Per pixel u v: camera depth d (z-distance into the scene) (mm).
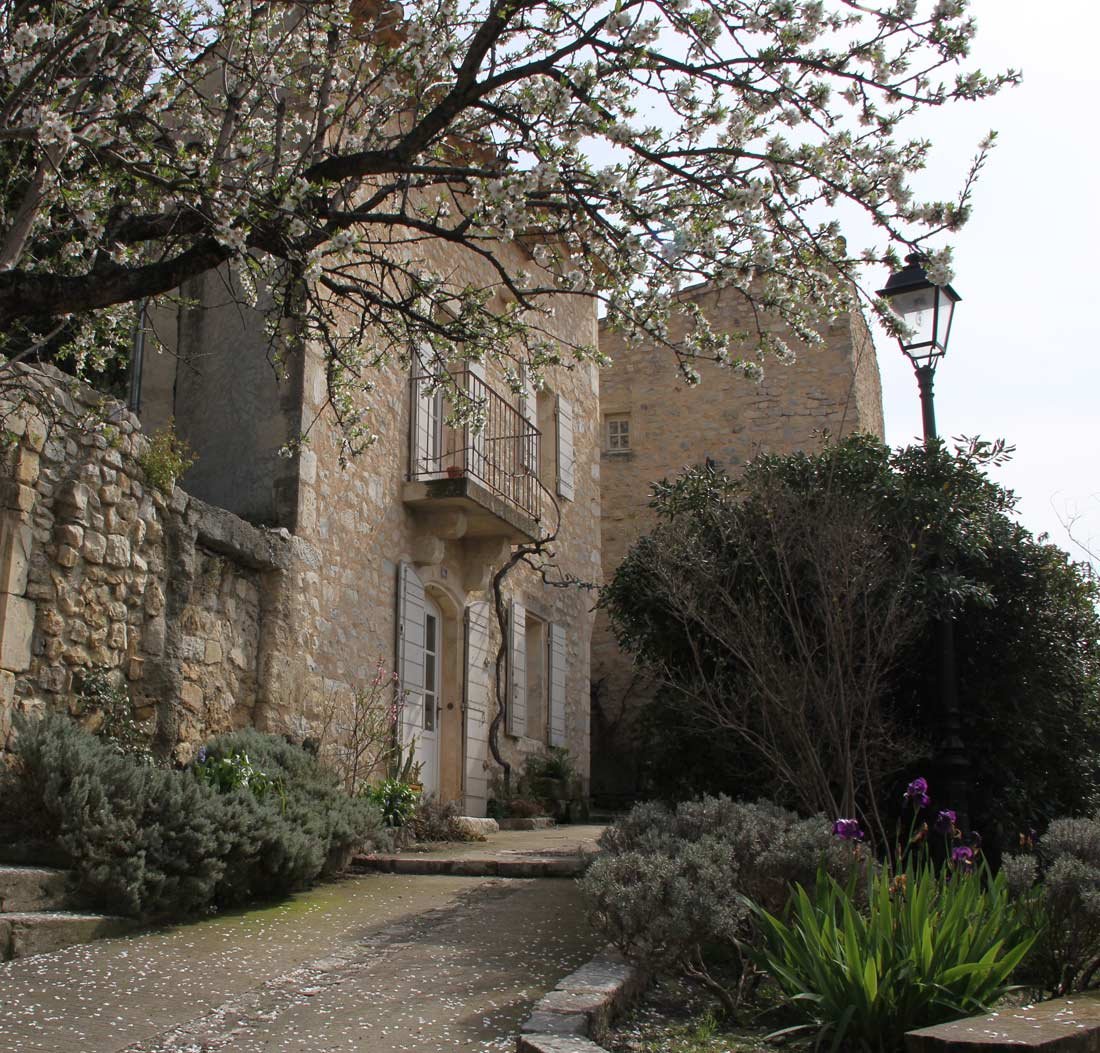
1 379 6078
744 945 4668
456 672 11570
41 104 5113
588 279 5500
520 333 6074
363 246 10195
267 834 6465
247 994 4523
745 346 18156
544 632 13648
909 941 4078
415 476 10859
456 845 9078
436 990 4574
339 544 9680
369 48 6547
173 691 7547
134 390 9258
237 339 9656
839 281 5340
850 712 6332
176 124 6602
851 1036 3910
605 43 4969
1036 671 7633
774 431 17875
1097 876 4637
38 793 5988
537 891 6863
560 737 13688
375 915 6125
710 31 4910
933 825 7344
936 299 7188
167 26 6176
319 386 9594
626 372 18891
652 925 4152
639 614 8133
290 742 8773
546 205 5199
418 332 6141
